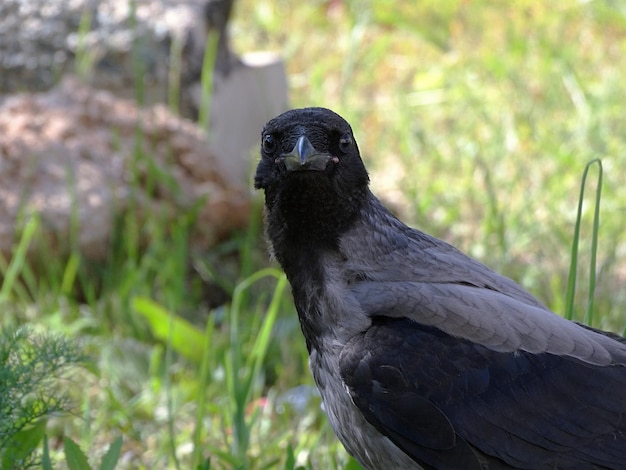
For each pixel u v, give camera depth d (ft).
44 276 39.24
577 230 25.39
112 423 31.71
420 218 43.55
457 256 23.80
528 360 21.84
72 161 40.63
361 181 23.52
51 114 42.04
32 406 25.09
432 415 21.61
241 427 28.35
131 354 34.63
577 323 23.57
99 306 37.78
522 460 21.53
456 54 59.47
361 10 62.08
